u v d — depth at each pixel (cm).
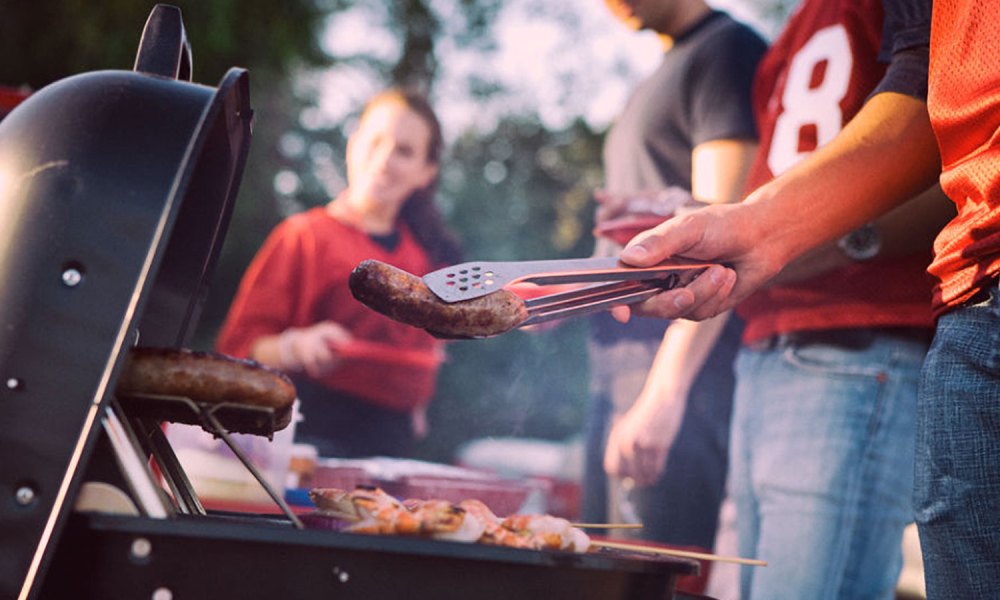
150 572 83
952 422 112
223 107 101
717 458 248
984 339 109
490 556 85
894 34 143
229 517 114
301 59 833
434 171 346
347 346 319
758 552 180
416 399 331
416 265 346
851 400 170
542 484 213
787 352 177
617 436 250
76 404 86
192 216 116
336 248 333
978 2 110
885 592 171
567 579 87
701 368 249
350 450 323
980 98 109
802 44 191
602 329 272
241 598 83
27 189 89
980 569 111
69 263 88
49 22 700
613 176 269
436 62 1620
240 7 745
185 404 96
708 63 245
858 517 169
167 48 108
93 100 94
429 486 197
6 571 84
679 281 125
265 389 97
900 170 136
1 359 86
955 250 112
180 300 119
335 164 1357
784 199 132
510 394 1190
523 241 1705
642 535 252
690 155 252
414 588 84
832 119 181
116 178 90
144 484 85
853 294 170
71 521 83
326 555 83
